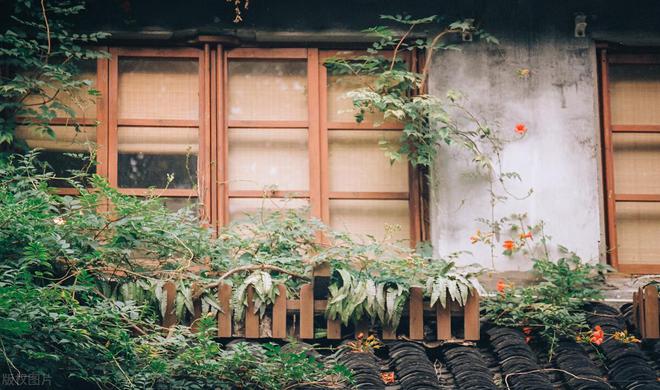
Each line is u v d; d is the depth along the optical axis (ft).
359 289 34.45
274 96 39.73
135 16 39.68
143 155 39.01
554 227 38.45
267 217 37.81
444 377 33.60
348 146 39.45
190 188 38.86
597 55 40.16
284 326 34.22
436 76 39.55
